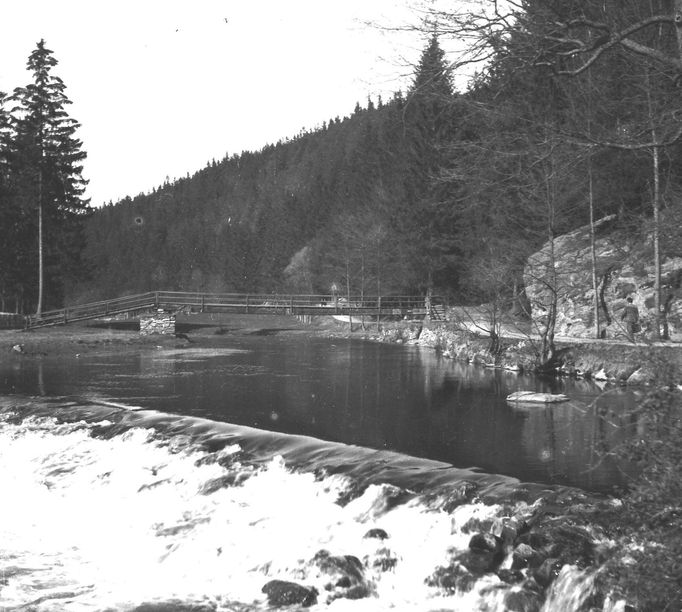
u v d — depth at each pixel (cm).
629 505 612
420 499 973
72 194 5041
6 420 1739
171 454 1335
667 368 590
